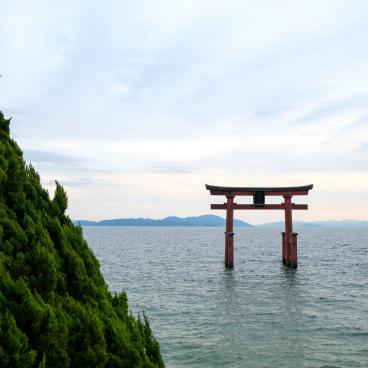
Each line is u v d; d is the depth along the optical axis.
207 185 42.62
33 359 3.35
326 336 19.70
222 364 16.09
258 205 42.94
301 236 185.25
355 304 27.53
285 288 34.22
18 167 4.74
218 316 23.86
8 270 3.92
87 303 4.38
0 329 3.32
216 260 60.97
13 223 4.20
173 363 16.28
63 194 5.25
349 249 88.44
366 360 16.36
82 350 3.93
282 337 19.56
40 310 3.61
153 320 23.03
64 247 4.68
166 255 71.06
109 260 61.09
